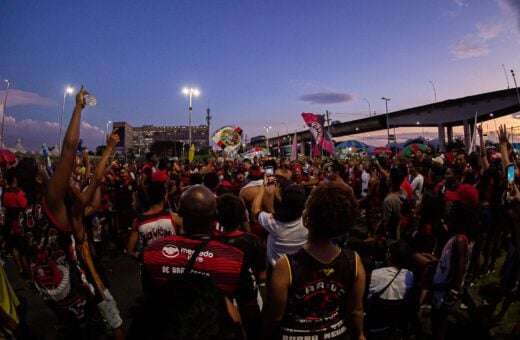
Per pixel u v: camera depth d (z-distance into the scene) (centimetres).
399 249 348
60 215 262
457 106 6431
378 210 845
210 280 96
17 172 266
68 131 254
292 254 199
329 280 195
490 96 5900
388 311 339
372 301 344
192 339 82
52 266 265
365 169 1278
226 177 1273
